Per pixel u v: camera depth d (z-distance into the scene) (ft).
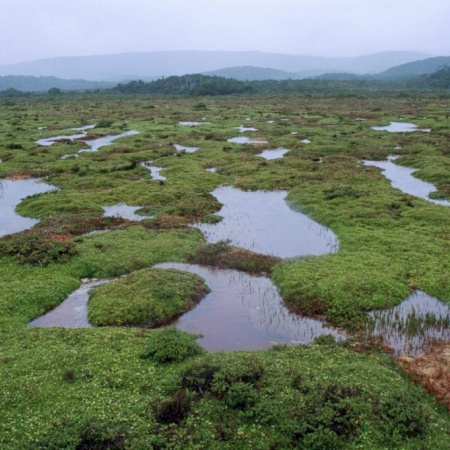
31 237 107.55
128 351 67.05
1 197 161.58
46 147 234.99
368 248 106.22
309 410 52.34
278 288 91.91
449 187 158.40
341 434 49.83
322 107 423.64
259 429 50.93
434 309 81.61
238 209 144.25
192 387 57.36
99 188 166.50
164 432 50.37
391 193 148.56
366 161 207.72
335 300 82.74
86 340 70.59
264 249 112.16
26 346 68.69
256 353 67.46
